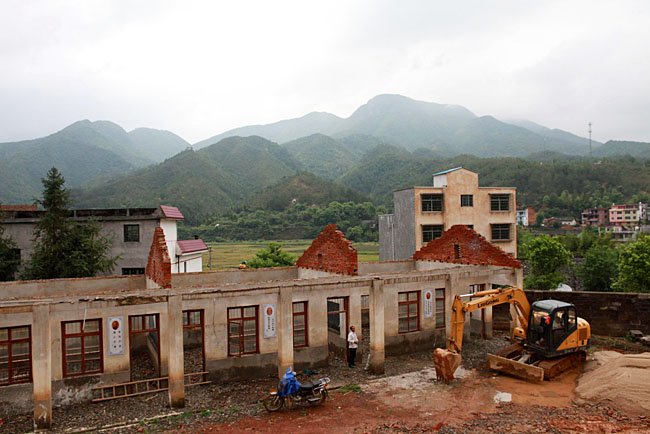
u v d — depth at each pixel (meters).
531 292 22.53
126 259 28.88
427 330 18.98
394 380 15.06
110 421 11.87
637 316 20.55
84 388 13.32
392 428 11.19
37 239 27.31
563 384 14.59
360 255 78.56
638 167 136.62
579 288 48.31
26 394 12.66
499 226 43.84
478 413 12.13
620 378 13.17
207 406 12.91
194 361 17.44
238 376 15.28
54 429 11.37
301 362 16.20
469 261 21.20
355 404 12.90
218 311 14.98
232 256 85.25
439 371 14.91
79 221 28.88
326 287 15.24
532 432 10.77
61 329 13.15
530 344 15.88
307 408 12.62
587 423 11.25
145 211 29.42
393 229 45.16
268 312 15.70
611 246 55.91
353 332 16.70
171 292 13.00
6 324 12.42
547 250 42.16
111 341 13.70
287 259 44.47
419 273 18.12
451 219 42.06
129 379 13.90
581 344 15.86
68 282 18.12
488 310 20.34
